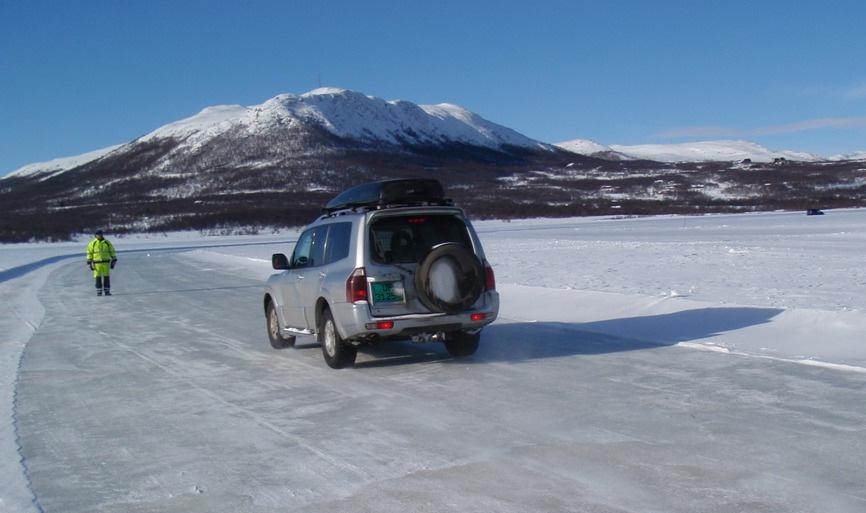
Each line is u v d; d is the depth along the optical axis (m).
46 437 7.49
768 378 8.66
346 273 9.79
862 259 24.00
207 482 6.04
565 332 12.40
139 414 8.27
